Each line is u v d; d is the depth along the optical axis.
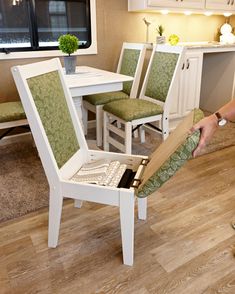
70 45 2.39
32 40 2.82
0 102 2.84
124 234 1.34
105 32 3.17
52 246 1.52
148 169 1.36
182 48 2.29
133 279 1.33
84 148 1.68
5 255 1.47
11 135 2.97
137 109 2.34
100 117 2.72
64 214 1.80
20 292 1.27
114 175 1.45
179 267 1.39
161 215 1.78
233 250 1.49
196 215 1.78
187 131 1.16
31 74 1.28
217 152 2.67
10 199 1.95
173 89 2.38
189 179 2.20
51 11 2.84
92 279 1.33
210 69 3.92
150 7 2.95
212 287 1.28
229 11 3.54
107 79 2.26
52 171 1.34
